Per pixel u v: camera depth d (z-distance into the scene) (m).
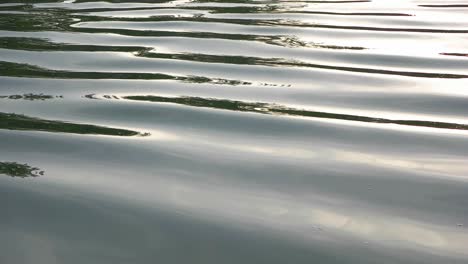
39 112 3.88
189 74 4.75
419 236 2.45
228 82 4.54
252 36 6.09
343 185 2.88
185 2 8.34
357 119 3.79
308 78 4.68
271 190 2.82
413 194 2.80
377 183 2.91
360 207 2.67
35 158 3.15
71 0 8.66
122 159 3.14
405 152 3.29
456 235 2.46
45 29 6.54
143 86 4.43
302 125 3.67
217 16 7.20
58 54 5.41
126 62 5.12
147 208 2.63
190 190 2.81
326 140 3.44
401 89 4.42
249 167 3.07
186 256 2.29
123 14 7.40
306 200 2.73
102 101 4.09
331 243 2.38
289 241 2.39
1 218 2.55
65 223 2.51
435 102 4.14
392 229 2.50
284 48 5.61
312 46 5.69
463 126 3.69
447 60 5.21
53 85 4.46
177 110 3.91
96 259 2.26
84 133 3.50
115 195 2.75
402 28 6.46
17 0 8.66
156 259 2.27
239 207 2.66
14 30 6.49
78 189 2.80
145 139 3.42
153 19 7.03
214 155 3.21
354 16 7.14
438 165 3.12
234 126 3.64
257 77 4.69
